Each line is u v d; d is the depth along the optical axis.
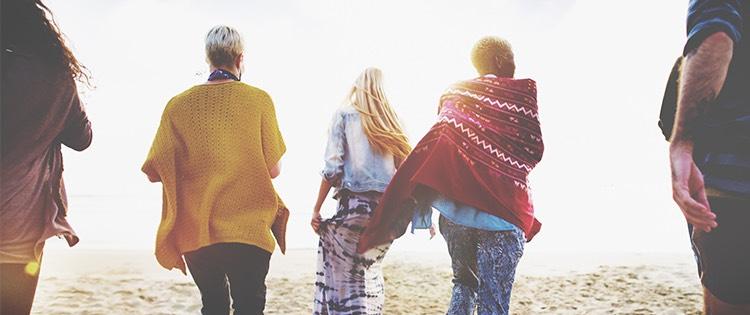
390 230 3.47
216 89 3.20
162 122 3.21
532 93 3.42
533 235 3.66
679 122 1.86
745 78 1.84
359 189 3.64
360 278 3.66
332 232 3.69
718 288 1.84
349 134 3.68
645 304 5.66
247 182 3.15
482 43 3.52
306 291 6.43
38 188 2.62
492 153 3.33
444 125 3.40
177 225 3.20
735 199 1.82
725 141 1.85
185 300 5.85
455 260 3.44
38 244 2.60
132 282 6.75
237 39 3.29
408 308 5.71
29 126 2.52
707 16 1.81
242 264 3.11
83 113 2.75
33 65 2.53
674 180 1.88
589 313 5.36
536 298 6.03
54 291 6.20
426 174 3.35
